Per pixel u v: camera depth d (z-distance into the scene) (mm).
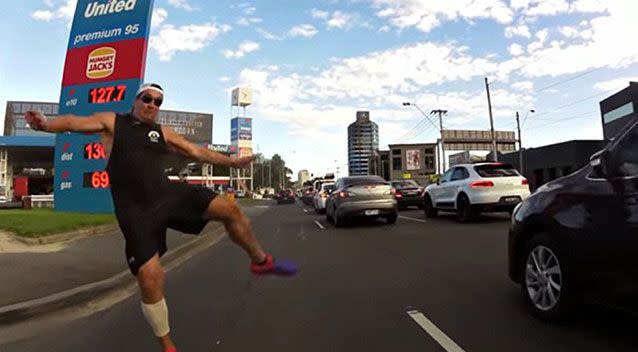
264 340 4746
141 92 3656
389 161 104062
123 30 18516
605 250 4121
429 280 7051
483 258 8641
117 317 5816
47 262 8492
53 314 5941
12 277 7195
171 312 5883
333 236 13305
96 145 18703
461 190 14914
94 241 11430
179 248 11398
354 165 115438
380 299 6105
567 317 4715
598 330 4566
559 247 4605
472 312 5336
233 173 78625
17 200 43938
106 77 18484
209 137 86312
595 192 4340
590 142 42531
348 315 5469
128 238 3393
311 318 5418
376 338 4668
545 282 4895
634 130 4152
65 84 19062
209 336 4926
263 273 3961
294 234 14461
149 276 3373
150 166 3510
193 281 7891
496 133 74750
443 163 57281
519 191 14211
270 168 139125
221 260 10172
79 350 4652
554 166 45844
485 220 15547
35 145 46156
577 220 4438
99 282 7051
